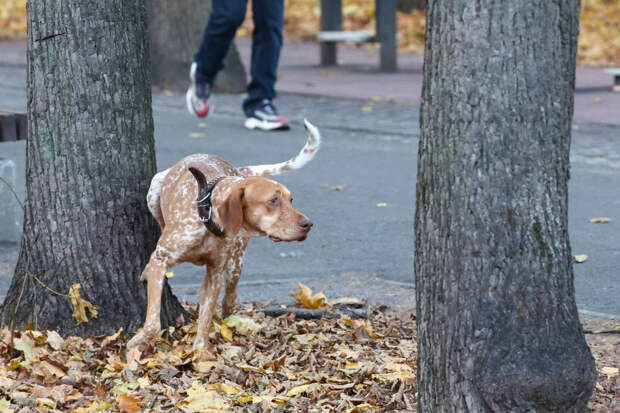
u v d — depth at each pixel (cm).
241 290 777
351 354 583
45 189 601
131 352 562
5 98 1670
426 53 417
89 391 536
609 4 2939
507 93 394
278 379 552
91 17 585
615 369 555
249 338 628
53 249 604
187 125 1517
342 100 1769
